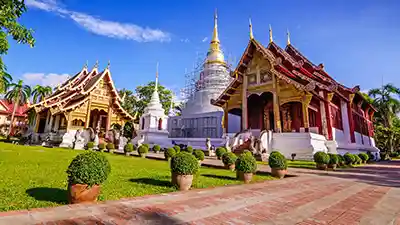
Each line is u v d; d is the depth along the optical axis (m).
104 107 28.36
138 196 5.24
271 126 27.52
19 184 5.89
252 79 25.92
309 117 25.09
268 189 6.91
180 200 5.06
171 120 39.50
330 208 5.05
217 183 7.36
